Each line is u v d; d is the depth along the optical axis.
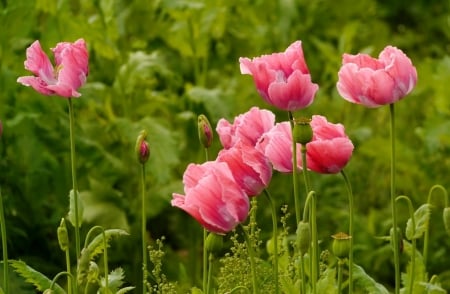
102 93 10.01
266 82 5.84
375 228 10.52
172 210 10.48
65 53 6.04
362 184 11.20
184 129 10.58
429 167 10.91
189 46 10.81
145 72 9.99
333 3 14.23
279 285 6.71
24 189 9.26
